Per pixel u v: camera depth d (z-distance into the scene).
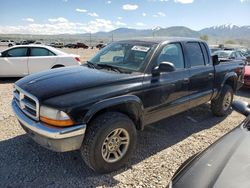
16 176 3.48
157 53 4.24
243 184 1.95
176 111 4.69
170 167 3.81
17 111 3.78
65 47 68.88
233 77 6.29
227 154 2.37
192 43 5.16
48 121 3.18
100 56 4.83
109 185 3.34
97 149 3.33
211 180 2.04
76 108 3.15
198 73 5.00
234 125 5.68
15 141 4.49
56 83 3.54
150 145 4.53
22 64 9.73
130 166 3.81
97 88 3.45
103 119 3.38
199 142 4.73
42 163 3.81
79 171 3.63
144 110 3.97
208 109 6.72
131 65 4.21
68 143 3.17
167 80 4.27
